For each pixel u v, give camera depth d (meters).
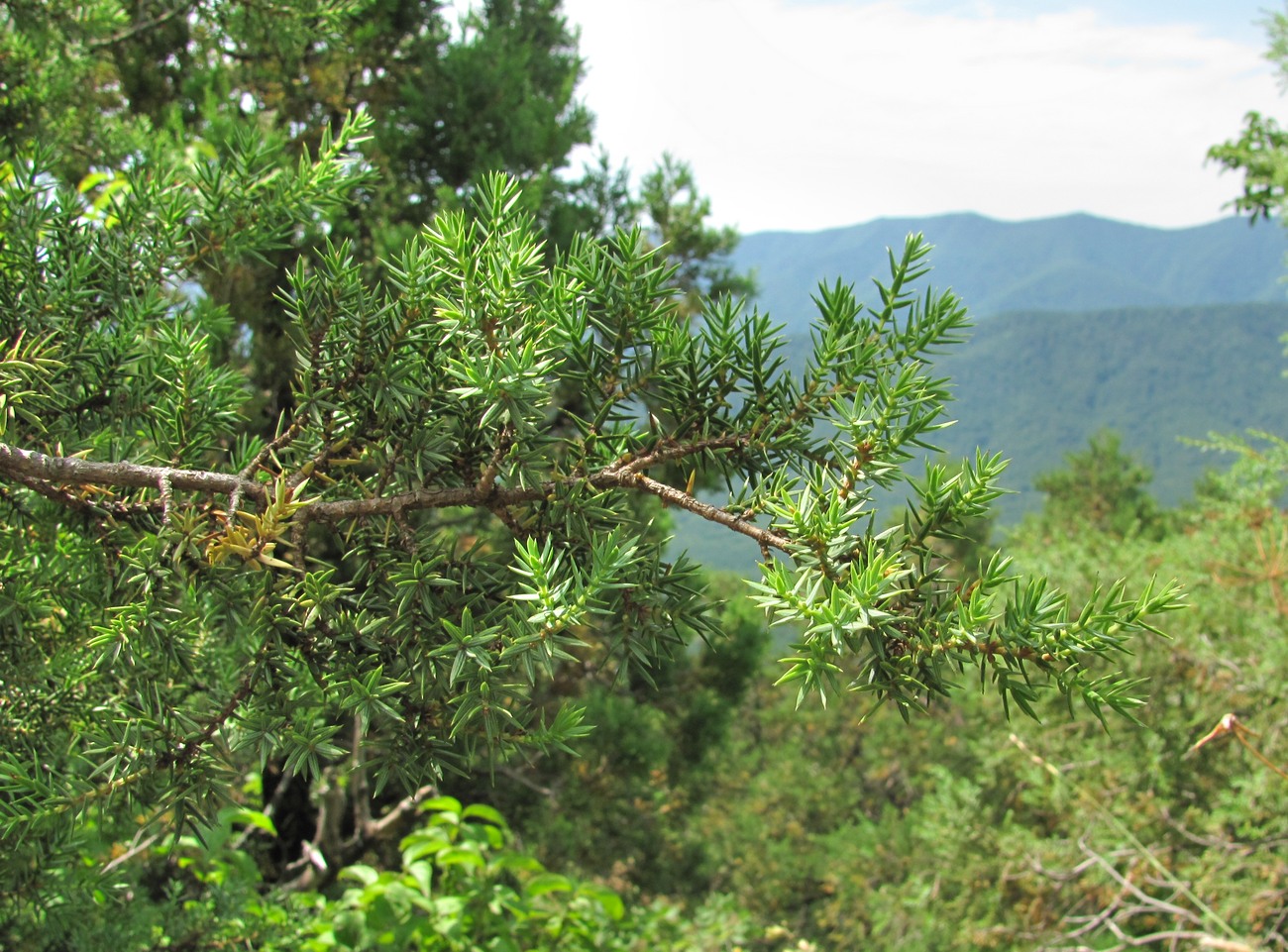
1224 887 4.47
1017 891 6.23
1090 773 5.75
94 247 1.24
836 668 0.69
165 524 0.91
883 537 0.76
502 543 2.54
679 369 0.93
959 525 0.77
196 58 6.55
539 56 9.14
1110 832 5.34
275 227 1.29
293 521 0.88
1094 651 0.67
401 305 0.94
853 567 0.72
